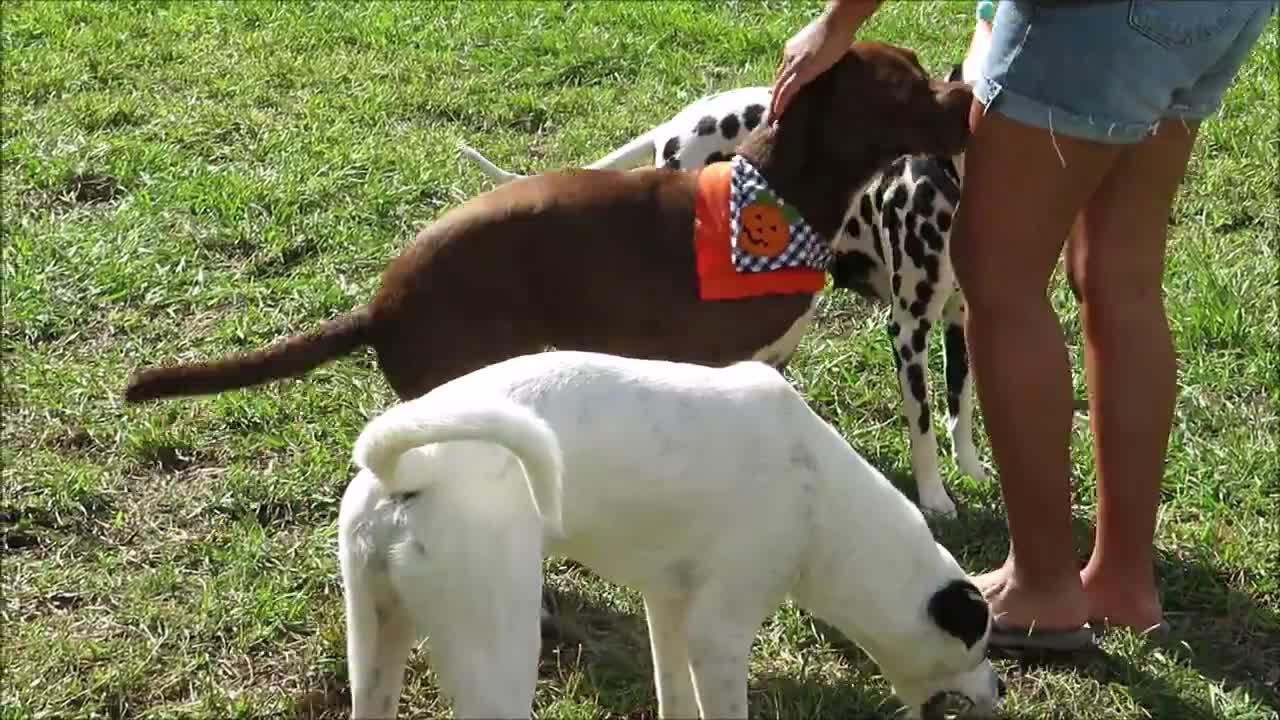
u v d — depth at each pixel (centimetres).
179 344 536
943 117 398
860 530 324
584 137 724
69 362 523
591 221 389
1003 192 351
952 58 834
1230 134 716
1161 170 366
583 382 308
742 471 312
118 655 379
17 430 482
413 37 880
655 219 394
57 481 447
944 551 342
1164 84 332
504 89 798
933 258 439
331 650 383
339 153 689
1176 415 493
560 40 863
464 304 379
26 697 362
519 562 281
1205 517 441
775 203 399
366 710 297
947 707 337
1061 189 349
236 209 629
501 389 304
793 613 397
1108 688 375
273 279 585
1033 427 367
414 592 281
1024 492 374
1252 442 473
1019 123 342
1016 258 357
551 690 374
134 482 459
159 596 405
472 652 278
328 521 445
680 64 834
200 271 584
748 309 397
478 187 668
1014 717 367
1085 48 329
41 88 777
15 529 432
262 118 739
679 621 327
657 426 308
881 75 402
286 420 493
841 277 479
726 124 475
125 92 780
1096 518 415
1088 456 470
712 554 314
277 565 418
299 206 643
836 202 406
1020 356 362
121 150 688
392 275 383
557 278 387
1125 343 374
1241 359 524
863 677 381
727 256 393
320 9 929
